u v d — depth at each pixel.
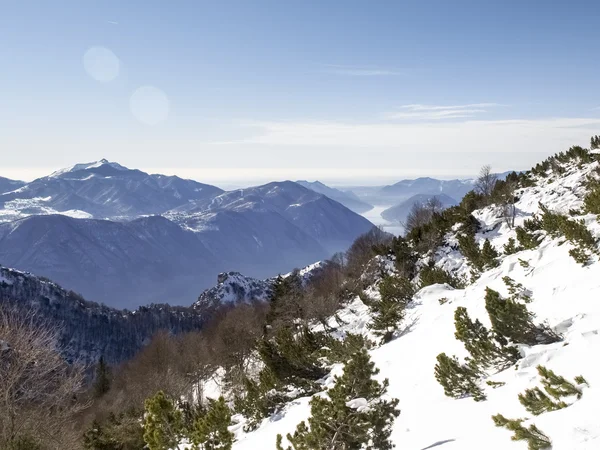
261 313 66.00
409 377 14.53
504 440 6.98
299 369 21.06
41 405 16.11
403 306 24.89
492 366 11.08
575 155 38.22
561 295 13.41
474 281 24.33
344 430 9.14
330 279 58.34
